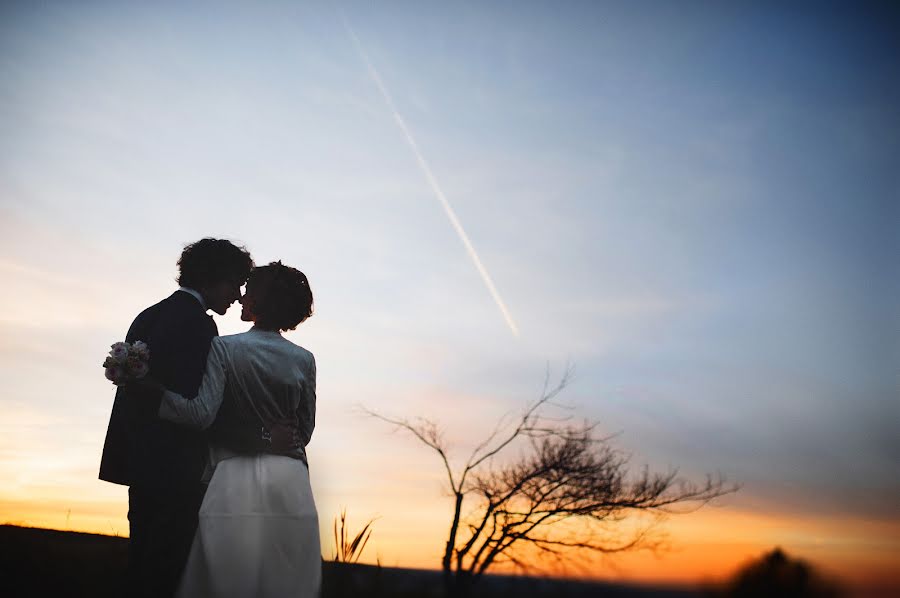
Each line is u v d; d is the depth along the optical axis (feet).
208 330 10.46
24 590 12.26
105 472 10.25
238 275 11.01
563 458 25.66
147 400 9.53
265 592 8.91
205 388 9.27
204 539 8.97
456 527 22.31
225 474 9.21
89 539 14.40
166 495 9.64
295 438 9.55
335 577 13.06
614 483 25.82
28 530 14.52
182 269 10.85
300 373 9.71
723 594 14.71
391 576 14.20
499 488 24.36
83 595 12.46
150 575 9.48
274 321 9.92
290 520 9.18
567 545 21.53
